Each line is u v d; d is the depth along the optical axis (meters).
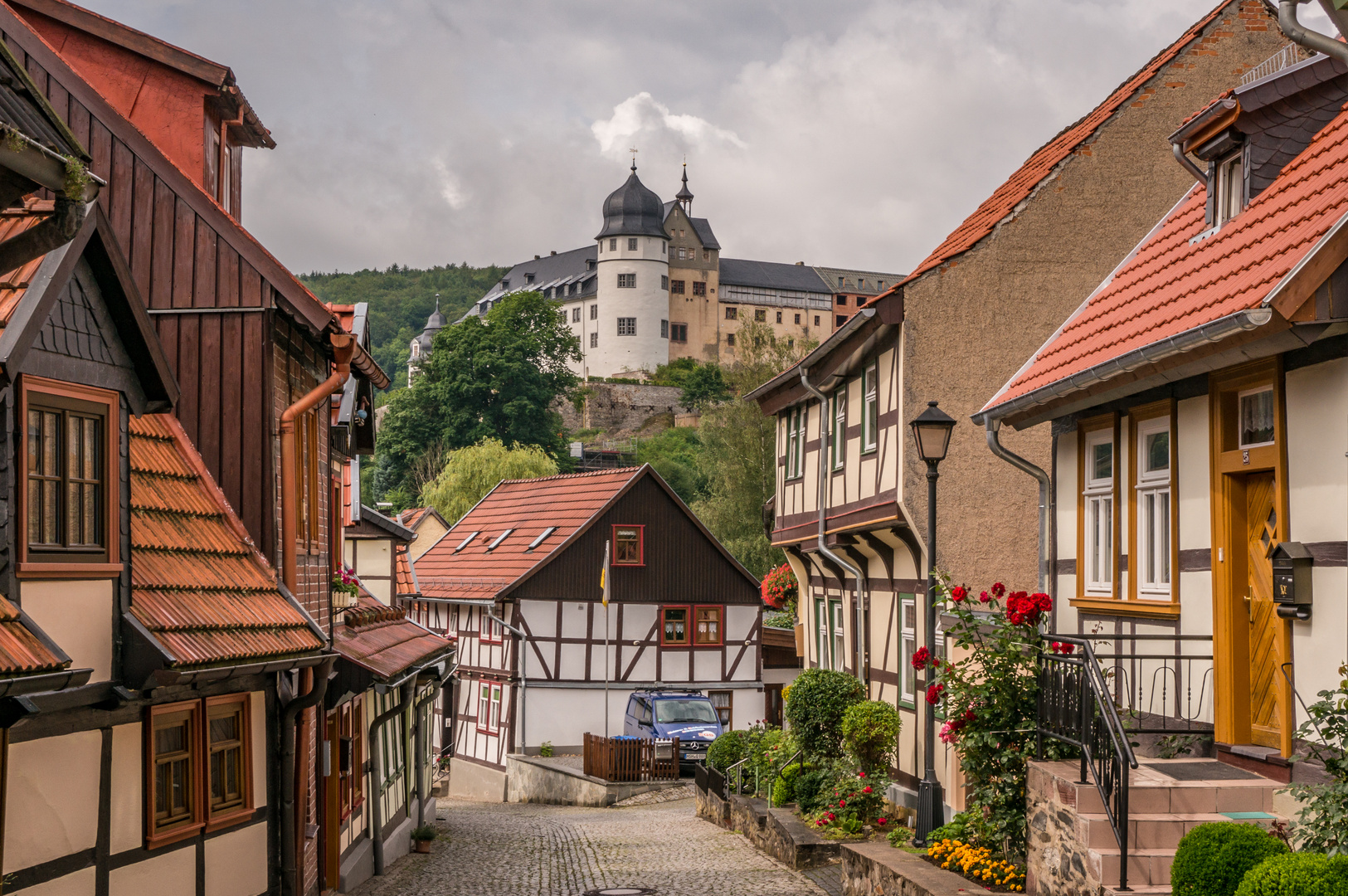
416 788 22.11
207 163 12.52
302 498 12.74
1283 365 9.10
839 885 14.55
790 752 19.89
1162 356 9.72
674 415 109.88
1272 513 9.48
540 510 40.53
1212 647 10.05
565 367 100.75
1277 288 8.16
